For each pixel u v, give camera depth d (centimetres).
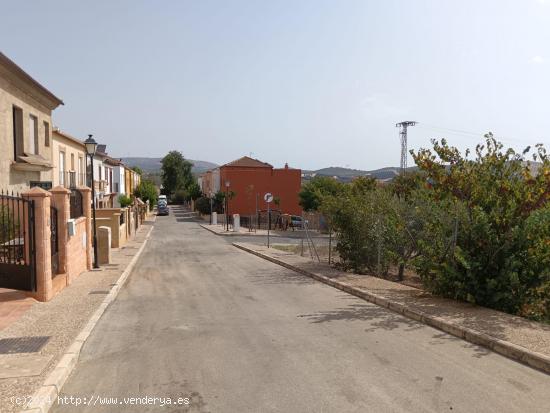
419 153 1015
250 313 868
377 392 481
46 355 587
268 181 5566
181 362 581
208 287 1198
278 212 4891
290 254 2042
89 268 1488
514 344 607
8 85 1631
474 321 736
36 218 931
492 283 839
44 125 2091
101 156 4097
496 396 471
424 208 1225
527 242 850
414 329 738
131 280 1340
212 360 587
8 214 1069
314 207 4512
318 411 438
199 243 2898
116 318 834
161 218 6425
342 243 1447
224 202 5509
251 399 466
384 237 1366
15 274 951
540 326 705
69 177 2742
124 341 680
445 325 725
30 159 1739
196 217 6619
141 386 504
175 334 717
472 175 945
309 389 489
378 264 1330
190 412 438
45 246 941
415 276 1455
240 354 611
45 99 2022
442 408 443
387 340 673
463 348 634
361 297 1027
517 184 909
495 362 576
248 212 5528
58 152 2567
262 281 1297
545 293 887
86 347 649
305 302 977
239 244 2698
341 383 506
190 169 11156
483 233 877
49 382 493
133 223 3619
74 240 1276
